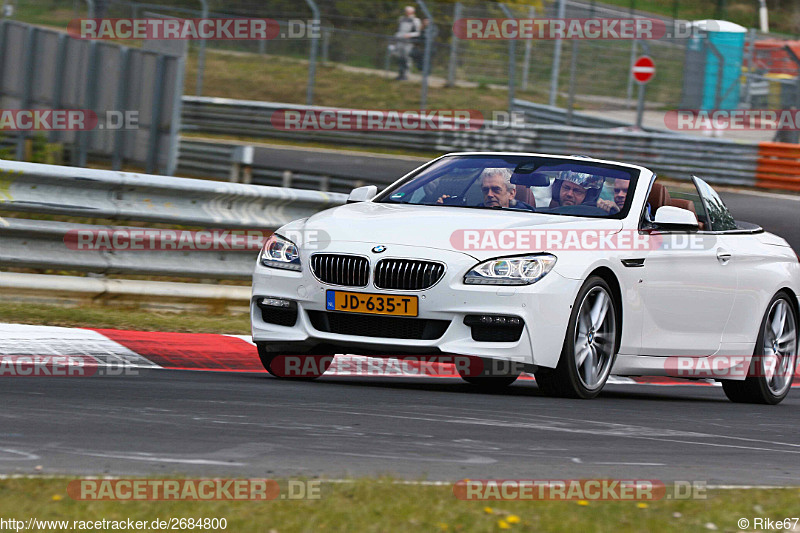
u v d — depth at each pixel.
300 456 14.13
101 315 28.25
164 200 31.38
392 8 93.31
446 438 16.19
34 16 99.38
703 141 78.75
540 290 20.80
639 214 23.45
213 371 23.31
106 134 55.41
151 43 53.22
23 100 61.31
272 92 92.81
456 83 92.69
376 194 24.91
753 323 26.20
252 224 32.69
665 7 113.44
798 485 14.66
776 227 61.12
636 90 93.56
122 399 17.98
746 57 92.88
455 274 20.67
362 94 91.25
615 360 22.77
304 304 21.52
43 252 29.55
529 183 23.78
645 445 17.11
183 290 31.39
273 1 88.06
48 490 11.27
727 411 23.75
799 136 85.06
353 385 22.52
